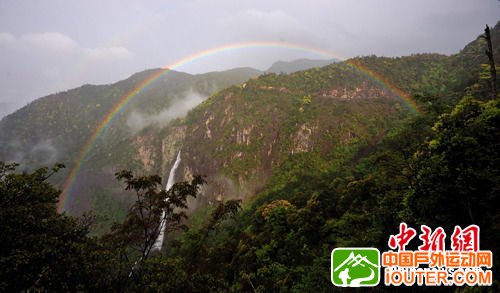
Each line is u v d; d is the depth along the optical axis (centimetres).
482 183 808
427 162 930
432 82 9769
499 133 838
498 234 772
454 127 922
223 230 4531
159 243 4734
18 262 645
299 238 2175
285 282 1568
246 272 2022
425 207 909
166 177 12156
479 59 8594
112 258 820
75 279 731
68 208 12194
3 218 749
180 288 817
